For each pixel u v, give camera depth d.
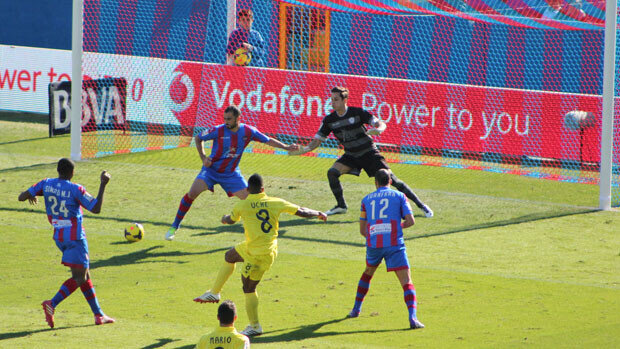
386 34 73.94
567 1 60.06
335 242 40.62
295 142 65.06
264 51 69.44
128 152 61.16
